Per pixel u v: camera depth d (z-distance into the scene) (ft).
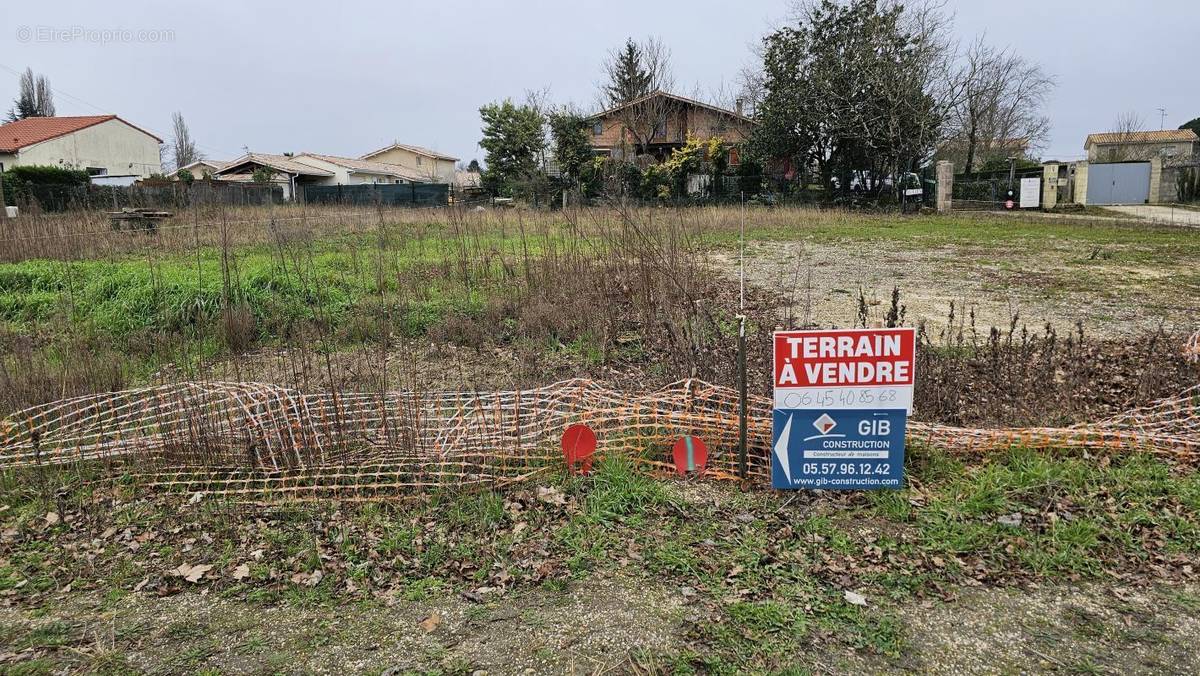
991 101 113.80
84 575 9.55
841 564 9.43
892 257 38.34
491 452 12.06
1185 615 8.37
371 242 41.83
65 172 89.81
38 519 11.03
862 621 8.31
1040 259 36.70
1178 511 10.42
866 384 10.67
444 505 10.99
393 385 16.93
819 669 7.57
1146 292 27.09
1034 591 8.86
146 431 13.52
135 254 36.45
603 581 9.14
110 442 12.98
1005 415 13.61
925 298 26.53
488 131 123.24
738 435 12.23
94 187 81.46
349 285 27.45
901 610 8.52
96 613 8.75
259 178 118.73
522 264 29.84
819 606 8.57
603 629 8.23
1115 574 9.14
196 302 22.80
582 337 20.24
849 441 10.84
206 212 52.24
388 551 9.86
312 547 9.96
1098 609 8.50
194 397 13.94
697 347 16.42
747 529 10.23
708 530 10.23
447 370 18.29
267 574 9.42
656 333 19.60
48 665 7.80
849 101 79.10
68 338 21.03
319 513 10.85
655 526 10.36
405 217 54.44
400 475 11.73
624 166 87.61
